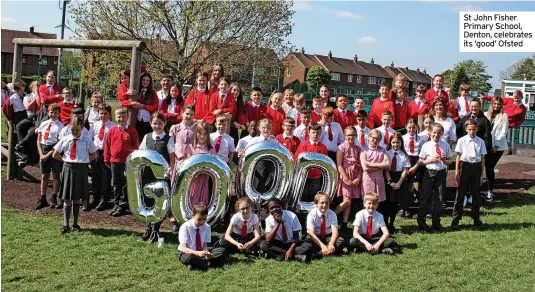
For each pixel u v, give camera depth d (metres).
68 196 7.30
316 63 75.31
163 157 7.23
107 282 5.64
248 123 9.15
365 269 6.22
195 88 9.47
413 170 8.02
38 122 10.48
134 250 6.71
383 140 8.67
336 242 6.79
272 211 6.57
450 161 8.08
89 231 7.45
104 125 8.86
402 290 5.61
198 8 22.44
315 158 7.52
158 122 7.77
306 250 6.48
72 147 7.32
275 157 7.45
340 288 5.63
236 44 23.95
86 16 22.17
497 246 7.12
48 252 6.50
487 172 10.16
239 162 7.54
